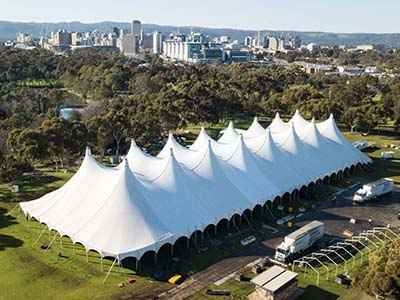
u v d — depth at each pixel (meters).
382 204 68.94
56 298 43.00
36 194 68.38
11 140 75.44
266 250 53.22
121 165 56.69
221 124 122.19
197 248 52.56
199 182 57.97
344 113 112.69
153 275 46.75
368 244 55.75
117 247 46.84
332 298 44.09
